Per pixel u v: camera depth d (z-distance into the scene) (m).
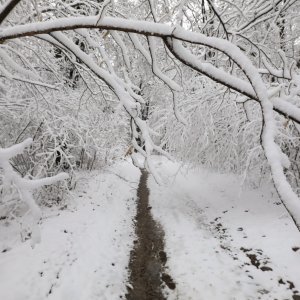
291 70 2.03
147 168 2.19
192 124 9.18
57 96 8.09
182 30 1.58
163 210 10.20
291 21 7.27
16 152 1.64
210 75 1.62
